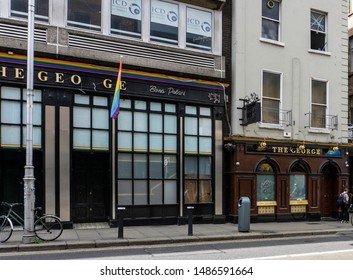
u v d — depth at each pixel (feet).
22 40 40.75
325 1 61.16
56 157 41.73
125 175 45.75
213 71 51.34
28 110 34.27
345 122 61.52
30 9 34.50
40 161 42.39
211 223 50.21
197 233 41.70
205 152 50.88
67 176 42.11
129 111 46.42
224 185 51.70
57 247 33.35
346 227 49.85
